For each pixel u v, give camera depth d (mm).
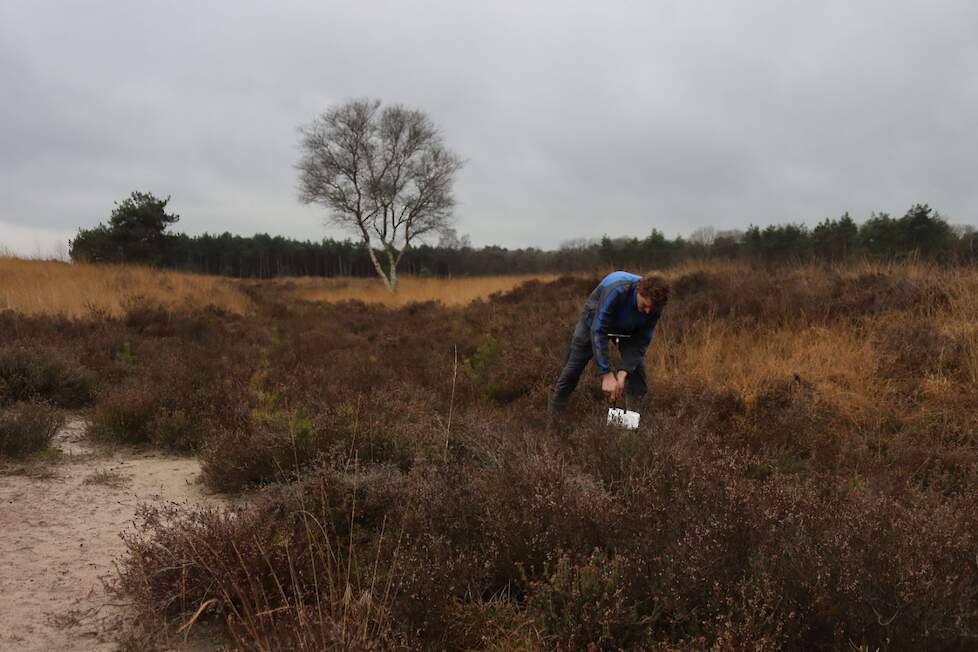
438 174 38438
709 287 9789
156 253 34688
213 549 2459
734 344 7062
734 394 5477
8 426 4535
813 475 3740
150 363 7477
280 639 1989
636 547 2398
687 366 6602
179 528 2703
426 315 15336
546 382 6441
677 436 3941
